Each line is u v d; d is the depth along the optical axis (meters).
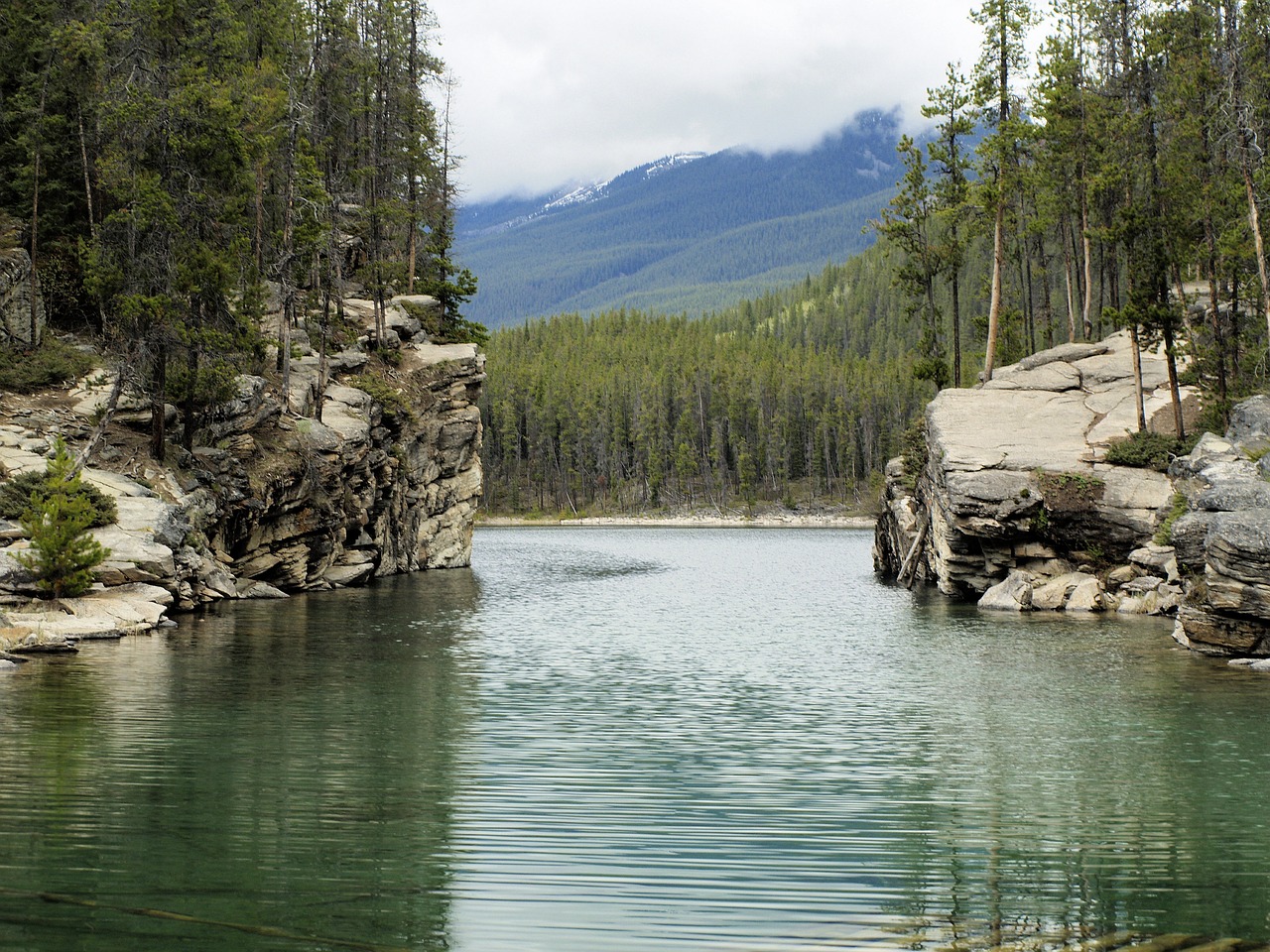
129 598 35.22
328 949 10.44
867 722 22.09
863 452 186.88
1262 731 21.20
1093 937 11.08
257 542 47.56
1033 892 12.40
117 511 37.44
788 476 181.12
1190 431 45.53
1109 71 58.47
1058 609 42.50
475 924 11.19
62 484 32.59
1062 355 56.38
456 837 14.09
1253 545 28.05
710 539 120.25
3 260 46.84
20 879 12.19
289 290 51.81
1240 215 43.19
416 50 77.44
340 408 55.44
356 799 15.80
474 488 71.94
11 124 53.12
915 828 14.78
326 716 21.95
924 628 38.16
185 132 44.00
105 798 15.48
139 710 21.89
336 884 12.29
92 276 42.41
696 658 31.16
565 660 30.55
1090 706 23.77
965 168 58.91
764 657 31.36
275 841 13.77
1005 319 69.75
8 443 38.94
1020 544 44.75
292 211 53.91
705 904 11.84
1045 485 42.84
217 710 22.22
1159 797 16.45
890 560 67.19
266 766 17.70
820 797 16.31
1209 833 14.66
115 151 44.50
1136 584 41.47
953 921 11.45
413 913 11.43
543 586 56.94
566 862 13.20
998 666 29.34
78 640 31.11
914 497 60.44
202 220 44.44
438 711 22.73
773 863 13.27
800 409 192.75
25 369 44.81
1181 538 31.45
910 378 190.12
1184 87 43.31
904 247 63.00
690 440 189.62
